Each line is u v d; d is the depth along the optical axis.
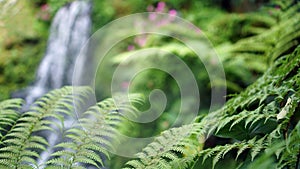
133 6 5.58
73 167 1.15
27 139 1.25
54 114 1.35
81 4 6.01
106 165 2.89
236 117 1.17
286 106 1.02
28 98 5.20
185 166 1.13
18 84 5.43
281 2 3.03
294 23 2.66
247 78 3.09
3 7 6.30
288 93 1.18
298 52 1.27
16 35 5.91
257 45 2.98
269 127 1.15
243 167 1.04
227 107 1.42
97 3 5.86
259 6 4.38
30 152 1.22
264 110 1.13
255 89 1.40
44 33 6.01
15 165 1.18
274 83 1.34
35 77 5.53
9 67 5.56
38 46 5.86
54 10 6.19
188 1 4.99
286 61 1.37
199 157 1.17
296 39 2.66
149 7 5.47
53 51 5.80
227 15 4.01
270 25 3.20
